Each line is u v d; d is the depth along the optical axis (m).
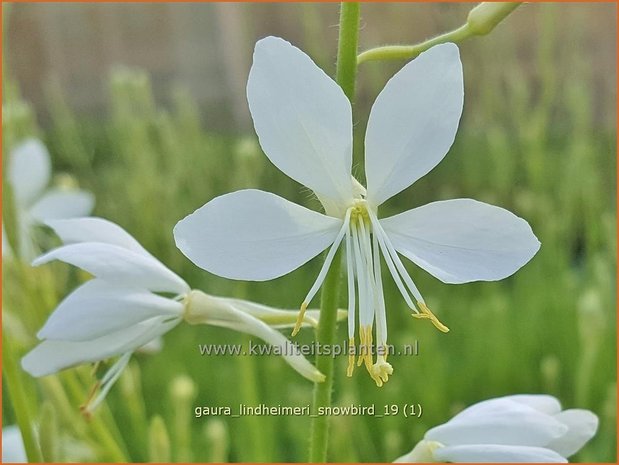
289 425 0.15
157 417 0.09
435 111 0.06
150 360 0.18
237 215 0.06
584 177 0.19
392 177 0.06
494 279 0.06
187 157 0.23
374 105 0.06
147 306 0.07
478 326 0.18
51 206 0.12
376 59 0.07
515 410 0.07
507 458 0.07
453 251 0.06
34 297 0.09
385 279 0.20
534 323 0.18
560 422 0.07
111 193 0.25
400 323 0.19
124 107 0.21
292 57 0.06
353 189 0.06
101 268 0.06
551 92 0.19
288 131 0.06
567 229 0.20
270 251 0.06
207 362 0.18
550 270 0.19
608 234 0.18
